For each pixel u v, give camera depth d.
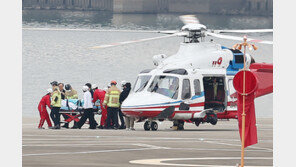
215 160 55.81
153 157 57.00
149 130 91.75
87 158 55.47
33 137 76.06
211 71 94.12
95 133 83.50
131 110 88.31
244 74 51.50
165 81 91.00
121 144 67.88
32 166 50.03
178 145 67.94
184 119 91.62
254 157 58.69
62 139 73.69
